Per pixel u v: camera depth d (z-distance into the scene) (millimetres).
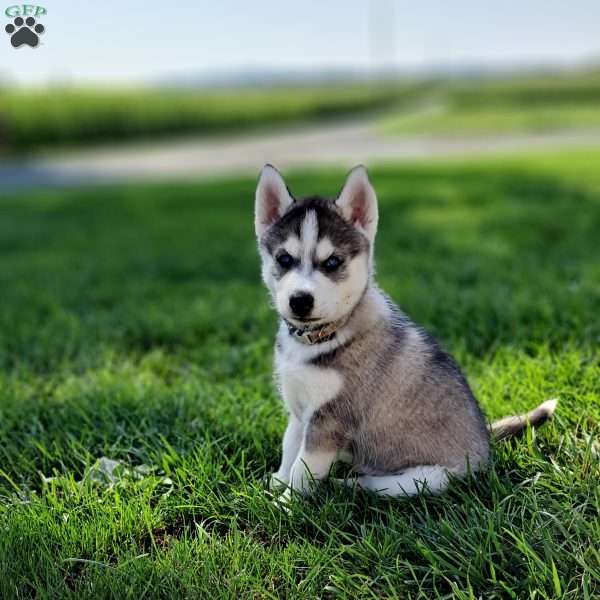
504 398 994
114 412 1023
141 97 9914
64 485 839
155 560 711
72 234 2740
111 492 824
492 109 11586
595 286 1416
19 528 740
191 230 2639
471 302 1367
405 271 1744
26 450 926
